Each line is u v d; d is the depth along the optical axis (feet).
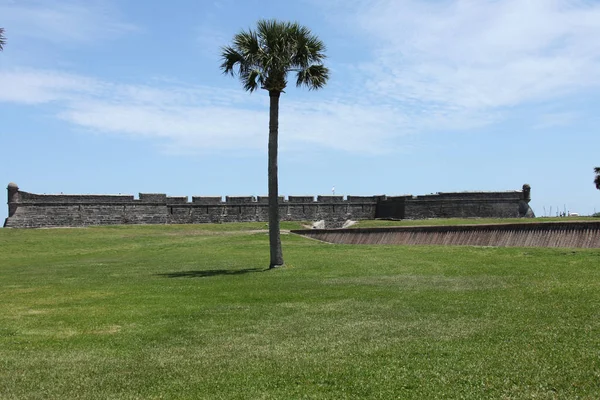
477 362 29.73
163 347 35.83
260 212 220.84
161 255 115.75
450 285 56.90
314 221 220.02
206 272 80.12
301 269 77.41
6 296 59.11
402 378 27.76
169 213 205.98
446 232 104.99
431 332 37.04
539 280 55.72
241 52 82.64
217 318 44.60
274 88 82.38
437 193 216.13
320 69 85.35
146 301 53.98
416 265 74.33
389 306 46.98
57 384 28.55
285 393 26.30
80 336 39.37
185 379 28.86
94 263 102.22
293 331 39.19
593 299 44.57
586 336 33.86
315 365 30.55
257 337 37.78
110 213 194.70
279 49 80.64
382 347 33.73
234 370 30.22
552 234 85.46
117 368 31.24
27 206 181.68
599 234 78.84
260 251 115.14
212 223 207.51
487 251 81.66
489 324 38.45
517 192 206.69
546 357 30.01
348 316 43.60
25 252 131.95
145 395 26.63
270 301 51.98
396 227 117.50
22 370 31.09
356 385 27.04
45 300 55.98
